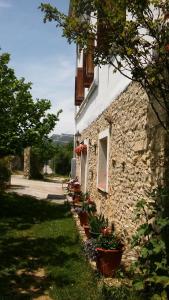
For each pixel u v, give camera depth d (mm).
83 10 4691
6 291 5543
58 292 5395
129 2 4273
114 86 8297
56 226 10078
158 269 4539
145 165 5727
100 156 10328
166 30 4363
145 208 5551
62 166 36500
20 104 12312
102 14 4527
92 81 11680
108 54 4723
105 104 9438
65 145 41500
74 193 14336
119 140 7629
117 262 5789
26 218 11430
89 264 6418
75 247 7863
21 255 7379
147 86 4656
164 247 4480
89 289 5375
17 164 31750
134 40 4414
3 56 11336
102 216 8922
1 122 11602
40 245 8102
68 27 4746
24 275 6254
